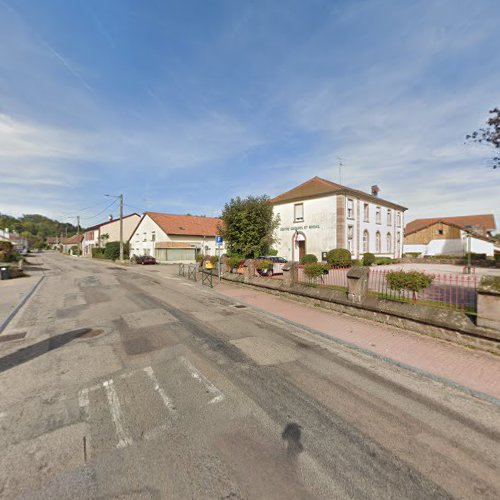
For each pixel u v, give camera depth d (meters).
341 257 20.86
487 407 3.64
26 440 2.89
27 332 6.48
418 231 37.53
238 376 4.36
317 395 3.84
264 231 22.92
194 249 34.47
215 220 40.12
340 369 4.69
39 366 4.68
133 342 5.80
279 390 3.95
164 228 32.94
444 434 3.08
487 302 5.23
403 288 7.12
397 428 3.16
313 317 7.80
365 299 7.59
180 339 5.99
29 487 2.33
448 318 5.82
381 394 3.91
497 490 2.35
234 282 14.23
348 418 3.33
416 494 2.30
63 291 12.30
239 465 2.57
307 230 24.12
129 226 44.44
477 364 4.78
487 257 29.39
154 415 3.33
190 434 2.99
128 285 14.08
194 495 2.26
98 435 2.97
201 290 12.62
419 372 4.56
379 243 27.48
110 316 7.86
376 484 2.39
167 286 13.77
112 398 3.71
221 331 6.61
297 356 5.21
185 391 3.89
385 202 27.92
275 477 2.45
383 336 6.19
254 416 3.33
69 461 2.61
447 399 3.82
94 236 53.34
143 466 2.55
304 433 3.04
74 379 4.23
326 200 22.88
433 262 28.69
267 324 7.32
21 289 12.62
